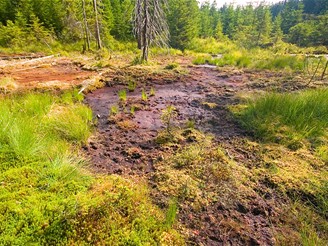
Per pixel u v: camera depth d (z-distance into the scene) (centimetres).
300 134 433
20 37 1633
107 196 253
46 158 319
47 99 536
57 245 201
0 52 1384
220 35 3475
